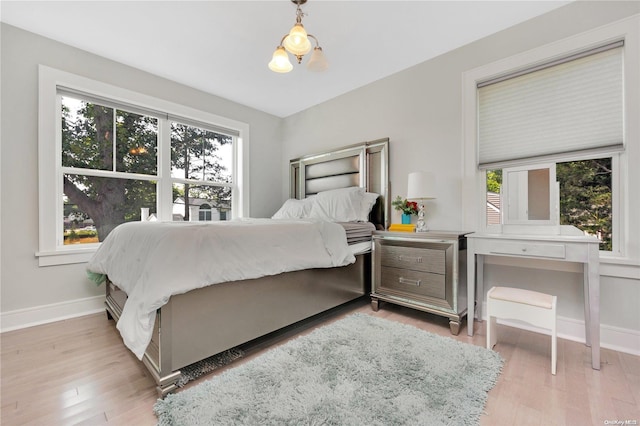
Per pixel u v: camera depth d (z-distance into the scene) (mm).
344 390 1286
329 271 2270
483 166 2350
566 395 1295
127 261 1647
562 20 1955
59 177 2420
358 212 2891
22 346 1812
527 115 2135
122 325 1339
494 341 1787
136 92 2779
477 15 2045
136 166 2865
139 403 1254
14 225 2158
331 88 3260
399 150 2871
